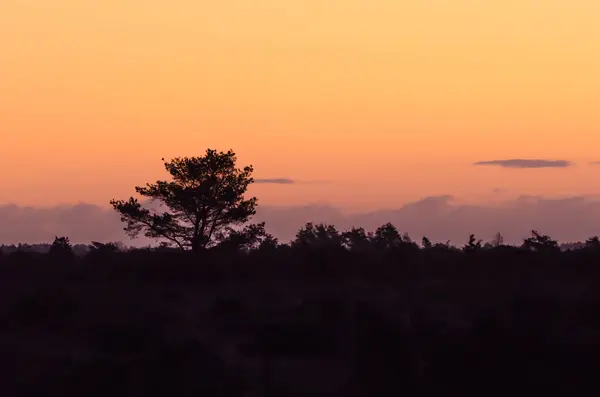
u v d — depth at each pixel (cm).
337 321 12656
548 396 9375
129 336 12269
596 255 19400
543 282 17150
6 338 12850
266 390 9944
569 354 9831
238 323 13475
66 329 13288
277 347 11650
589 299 13362
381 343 10012
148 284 18988
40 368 11000
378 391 9638
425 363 9894
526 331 10112
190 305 16062
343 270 19012
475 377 9538
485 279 18250
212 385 9981
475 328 10269
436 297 15638
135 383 10062
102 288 18288
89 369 10400
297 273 19212
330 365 10931
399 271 19150
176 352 10756
